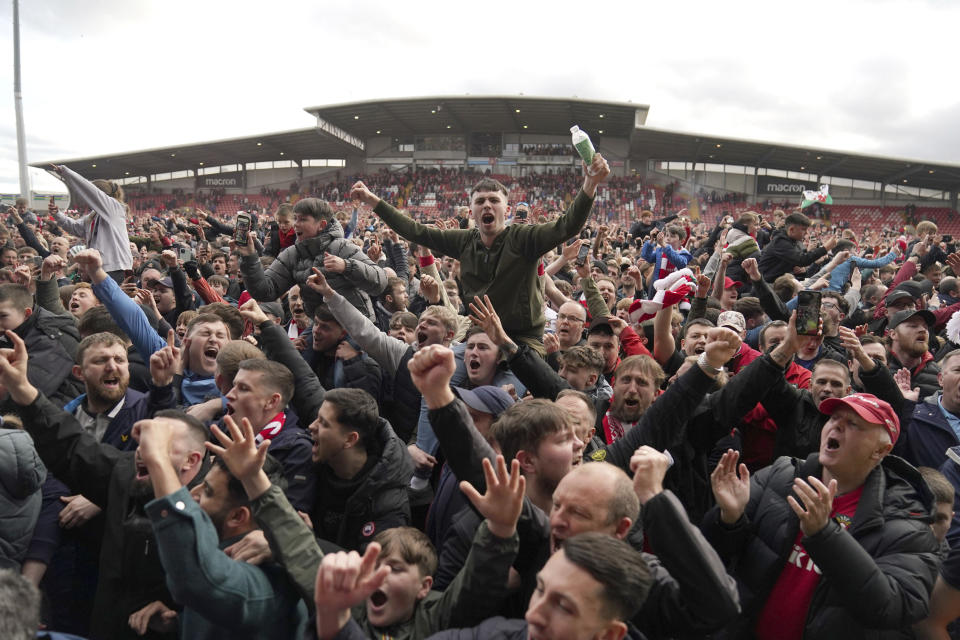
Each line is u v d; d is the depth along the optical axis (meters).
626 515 2.01
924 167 36.88
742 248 6.63
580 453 2.65
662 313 4.50
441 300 5.75
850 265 8.43
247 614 1.96
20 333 4.18
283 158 48.31
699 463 3.38
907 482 2.60
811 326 2.94
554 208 41.34
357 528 2.95
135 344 3.96
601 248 10.30
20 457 2.73
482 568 2.02
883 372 3.70
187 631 2.17
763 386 3.08
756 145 38.19
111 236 6.04
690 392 2.82
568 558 1.63
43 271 5.07
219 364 3.46
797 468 2.74
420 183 44.88
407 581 2.27
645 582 1.64
